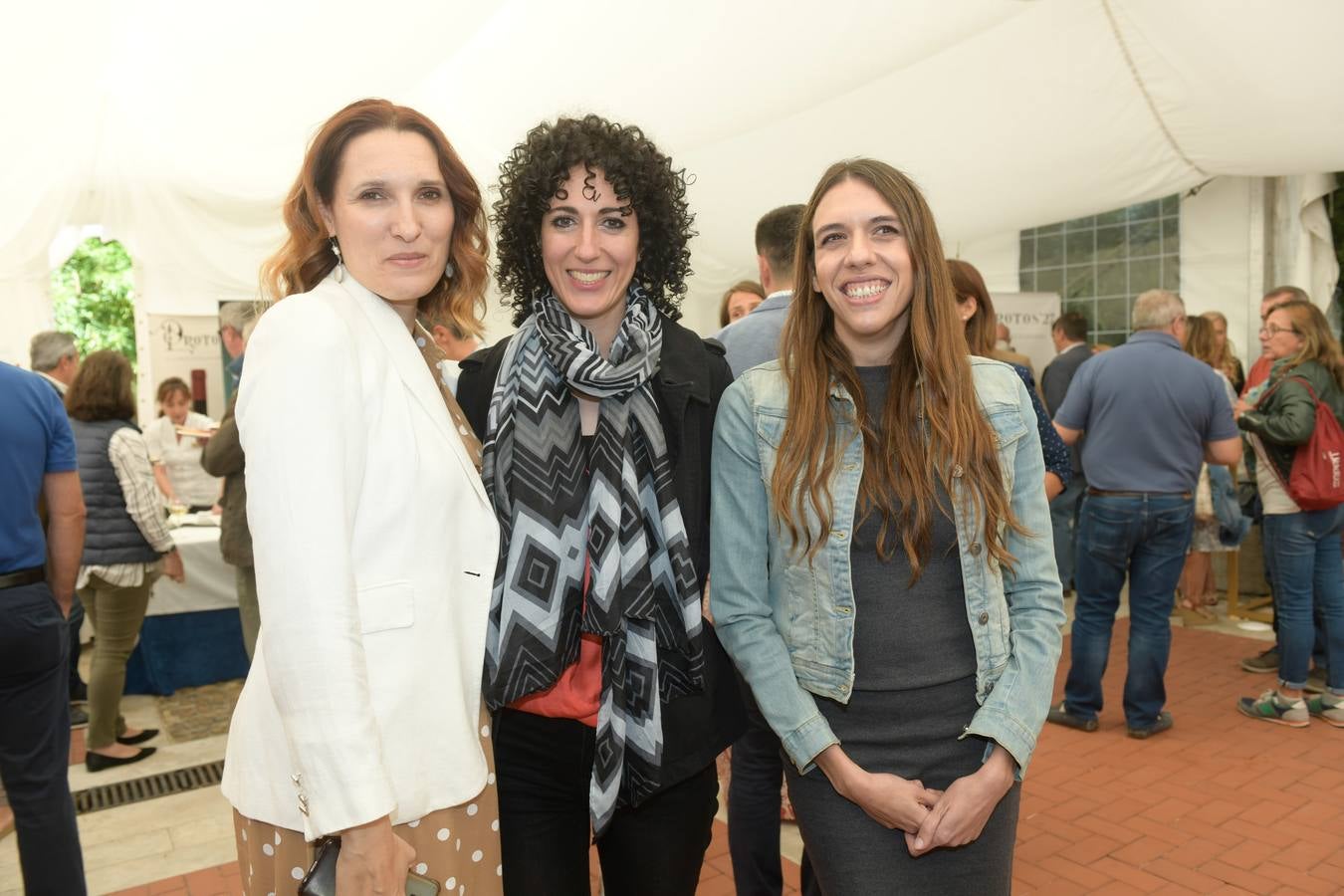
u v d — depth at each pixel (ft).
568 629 4.92
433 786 4.15
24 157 14.10
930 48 14.40
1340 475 12.37
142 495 12.48
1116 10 15.60
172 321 18.74
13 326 16.10
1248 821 10.38
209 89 13.50
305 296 4.09
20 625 7.50
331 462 3.74
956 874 4.84
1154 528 12.32
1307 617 13.07
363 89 13.88
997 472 4.92
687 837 5.40
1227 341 19.86
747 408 5.26
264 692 4.19
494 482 4.97
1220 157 19.63
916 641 4.90
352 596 3.71
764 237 8.89
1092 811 10.69
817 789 5.04
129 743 13.46
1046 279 26.25
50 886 7.85
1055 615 5.06
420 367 4.43
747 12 12.90
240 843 4.32
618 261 5.16
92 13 11.29
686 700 5.25
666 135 16.22
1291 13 14.61
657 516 5.12
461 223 4.77
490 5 12.07
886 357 5.24
